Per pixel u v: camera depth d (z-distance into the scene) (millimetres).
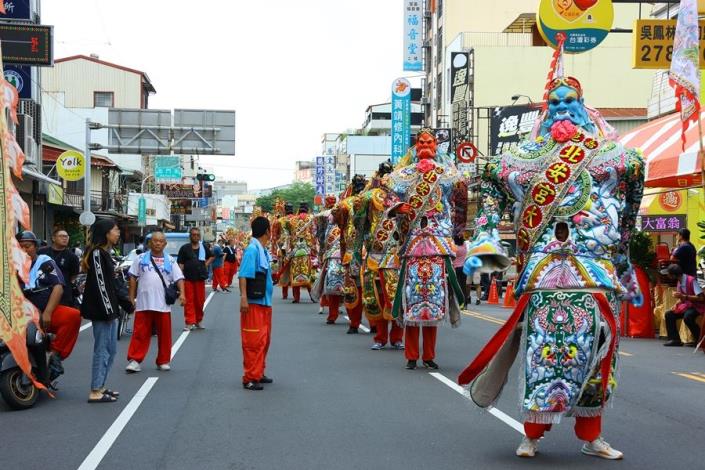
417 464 6156
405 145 41156
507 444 6742
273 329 15805
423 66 54375
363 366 11039
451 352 12398
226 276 28969
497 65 43344
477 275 6227
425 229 10602
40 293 8586
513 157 6246
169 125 31219
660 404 8398
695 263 13047
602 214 5988
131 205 45969
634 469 5922
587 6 16359
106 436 7156
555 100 6336
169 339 10859
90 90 55406
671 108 22531
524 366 5984
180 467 6152
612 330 5840
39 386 4039
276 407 8328
